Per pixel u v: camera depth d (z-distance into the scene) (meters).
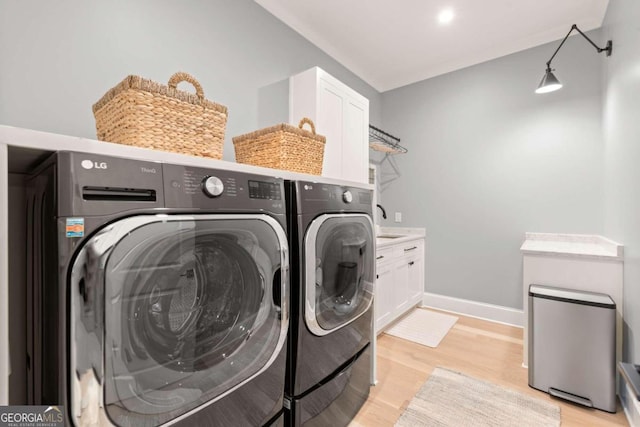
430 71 3.35
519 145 2.86
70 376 0.64
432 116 3.39
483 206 3.07
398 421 1.59
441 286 3.34
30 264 0.81
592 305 1.73
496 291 3.00
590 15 2.42
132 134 0.95
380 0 2.26
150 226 0.76
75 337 0.64
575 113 2.59
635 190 1.58
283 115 2.40
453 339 2.60
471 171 3.14
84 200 0.66
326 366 1.39
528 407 1.71
